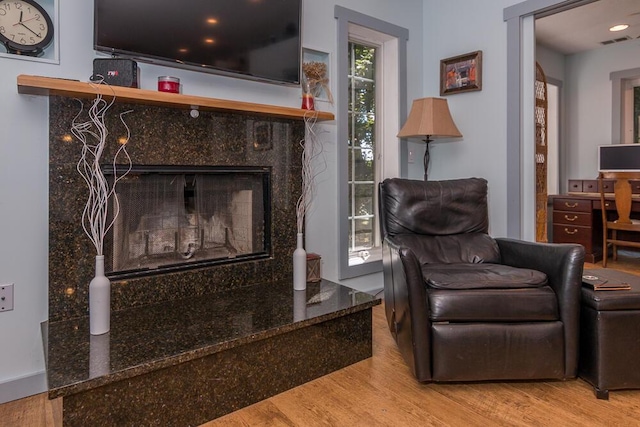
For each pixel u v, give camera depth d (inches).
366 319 84.6
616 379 67.6
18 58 69.5
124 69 73.0
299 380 74.4
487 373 70.1
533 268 80.0
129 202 81.9
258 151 96.9
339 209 116.0
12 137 69.6
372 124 135.4
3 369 70.1
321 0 111.0
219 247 94.2
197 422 62.7
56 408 59.3
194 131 86.8
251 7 91.1
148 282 82.4
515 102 115.9
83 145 73.6
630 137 191.3
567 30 169.9
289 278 103.0
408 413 64.7
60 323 72.1
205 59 85.0
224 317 75.3
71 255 73.5
